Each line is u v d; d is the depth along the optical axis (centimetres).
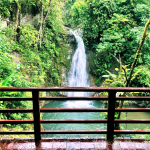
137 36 998
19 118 659
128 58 1215
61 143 249
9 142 252
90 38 1384
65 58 1412
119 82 507
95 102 1238
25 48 1071
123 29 1115
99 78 1383
